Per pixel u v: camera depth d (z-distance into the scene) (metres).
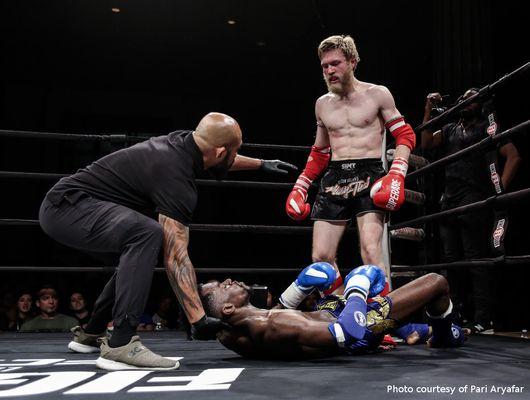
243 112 9.54
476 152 2.51
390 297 2.00
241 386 1.41
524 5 5.80
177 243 1.84
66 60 8.66
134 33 8.09
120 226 1.82
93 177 1.94
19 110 8.91
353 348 1.96
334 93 2.57
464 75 4.71
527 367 1.72
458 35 4.79
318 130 2.75
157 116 9.44
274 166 2.34
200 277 7.93
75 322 4.22
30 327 4.13
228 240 8.89
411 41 7.39
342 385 1.41
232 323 1.94
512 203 2.25
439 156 3.63
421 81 7.50
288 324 1.84
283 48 8.45
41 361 1.97
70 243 1.91
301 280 1.98
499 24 5.93
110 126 9.38
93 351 2.27
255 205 8.95
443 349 2.27
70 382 1.50
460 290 3.64
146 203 1.96
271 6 7.36
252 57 8.72
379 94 2.51
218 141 1.92
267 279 7.86
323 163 2.79
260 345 1.91
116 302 1.79
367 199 2.47
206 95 9.49
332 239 2.56
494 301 3.29
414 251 5.92
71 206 1.88
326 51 2.52
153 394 1.31
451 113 2.82
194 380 1.51
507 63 6.00
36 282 7.02
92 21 7.79
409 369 1.68
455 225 3.46
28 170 8.72
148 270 1.80
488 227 3.32
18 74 8.82
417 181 3.71
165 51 8.58
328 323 1.82
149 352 1.75
